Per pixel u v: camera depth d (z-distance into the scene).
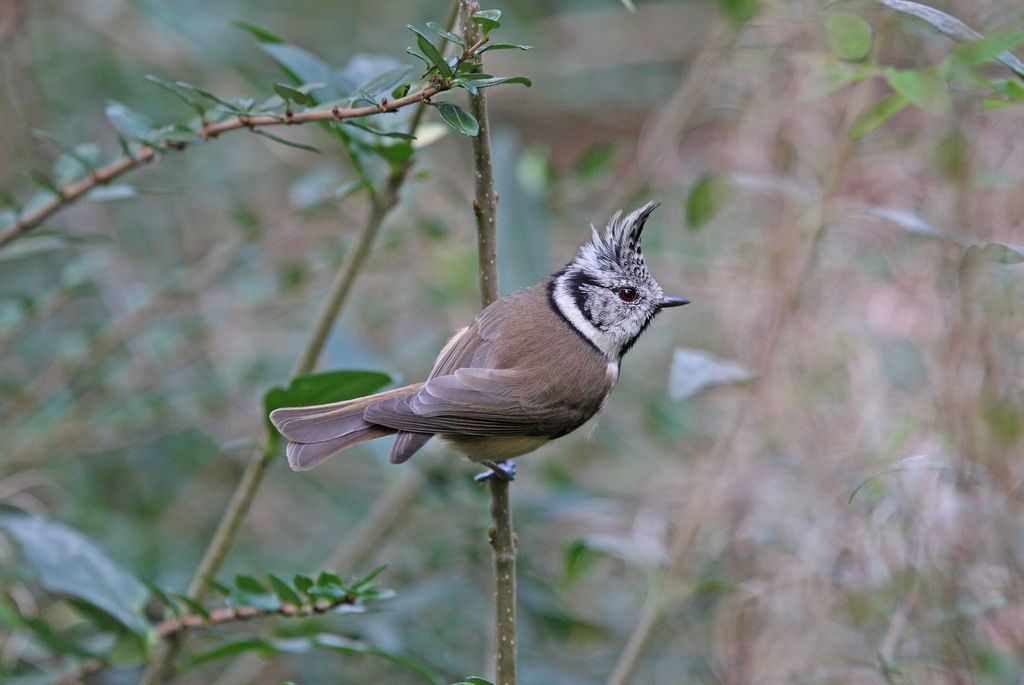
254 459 8.37
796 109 10.85
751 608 9.96
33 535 7.82
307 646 7.66
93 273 11.33
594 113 17.72
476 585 11.14
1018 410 8.47
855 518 9.45
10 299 10.86
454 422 7.77
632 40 16.47
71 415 11.26
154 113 13.48
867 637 9.09
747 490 10.04
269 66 14.92
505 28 16.53
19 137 11.02
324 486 12.76
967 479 8.57
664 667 10.76
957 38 6.56
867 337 10.04
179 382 12.22
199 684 11.12
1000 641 8.57
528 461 11.61
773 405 10.24
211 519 12.43
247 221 11.85
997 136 9.05
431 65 5.84
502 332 8.44
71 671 8.30
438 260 12.28
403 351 12.58
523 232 10.35
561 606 11.17
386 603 10.23
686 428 11.70
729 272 11.73
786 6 10.03
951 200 9.16
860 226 10.30
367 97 6.20
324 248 12.18
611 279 8.80
